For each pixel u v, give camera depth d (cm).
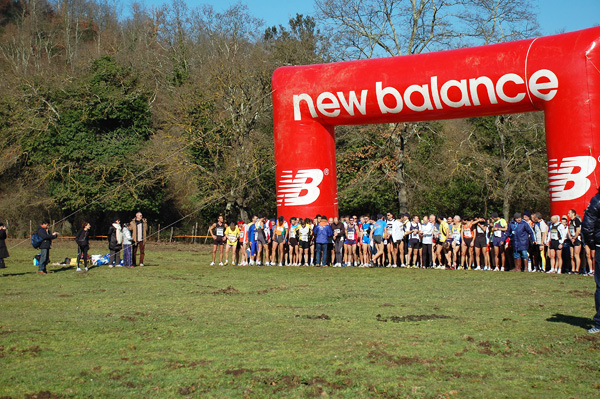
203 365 608
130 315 891
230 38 4062
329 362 613
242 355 646
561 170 1571
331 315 880
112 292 1162
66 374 580
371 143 3027
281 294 1123
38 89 3416
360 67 1781
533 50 1586
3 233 1616
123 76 3419
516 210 3198
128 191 3250
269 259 1964
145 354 654
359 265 1772
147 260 2059
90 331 771
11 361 630
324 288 1212
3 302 1030
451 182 3034
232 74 3134
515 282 1279
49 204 3384
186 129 3056
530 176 2877
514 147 3020
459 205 3147
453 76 1662
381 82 1739
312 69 1850
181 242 3359
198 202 3259
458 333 740
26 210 3641
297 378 560
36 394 523
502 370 580
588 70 1525
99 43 5156
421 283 1285
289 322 826
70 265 1795
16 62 4969
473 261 1800
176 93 3416
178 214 3847
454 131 3219
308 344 691
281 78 1875
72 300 1052
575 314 858
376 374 570
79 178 3269
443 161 3086
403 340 705
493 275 1441
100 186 3219
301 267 1716
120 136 3372
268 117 3469
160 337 735
